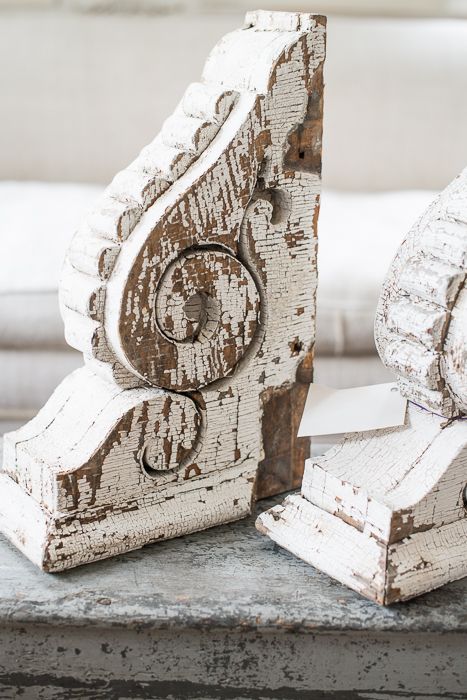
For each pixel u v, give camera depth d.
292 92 1.03
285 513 1.06
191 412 1.05
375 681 1.00
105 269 1.00
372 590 0.99
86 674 1.00
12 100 2.06
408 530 1.00
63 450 1.04
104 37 2.05
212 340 1.04
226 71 1.04
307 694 1.00
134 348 1.00
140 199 1.00
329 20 2.05
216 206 1.01
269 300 1.06
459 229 0.96
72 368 1.62
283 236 1.06
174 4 2.10
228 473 1.09
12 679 1.00
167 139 1.03
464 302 0.96
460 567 1.01
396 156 2.08
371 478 1.02
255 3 2.11
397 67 2.05
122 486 1.04
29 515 1.04
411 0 2.10
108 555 1.04
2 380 1.62
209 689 1.00
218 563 1.04
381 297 1.01
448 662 0.99
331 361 1.61
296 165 1.05
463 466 1.00
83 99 2.07
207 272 1.02
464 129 2.06
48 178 2.11
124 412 1.02
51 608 0.99
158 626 0.98
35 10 2.07
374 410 1.05
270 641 0.99
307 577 1.03
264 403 1.09
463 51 2.05
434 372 0.98
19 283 1.58
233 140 1.01
